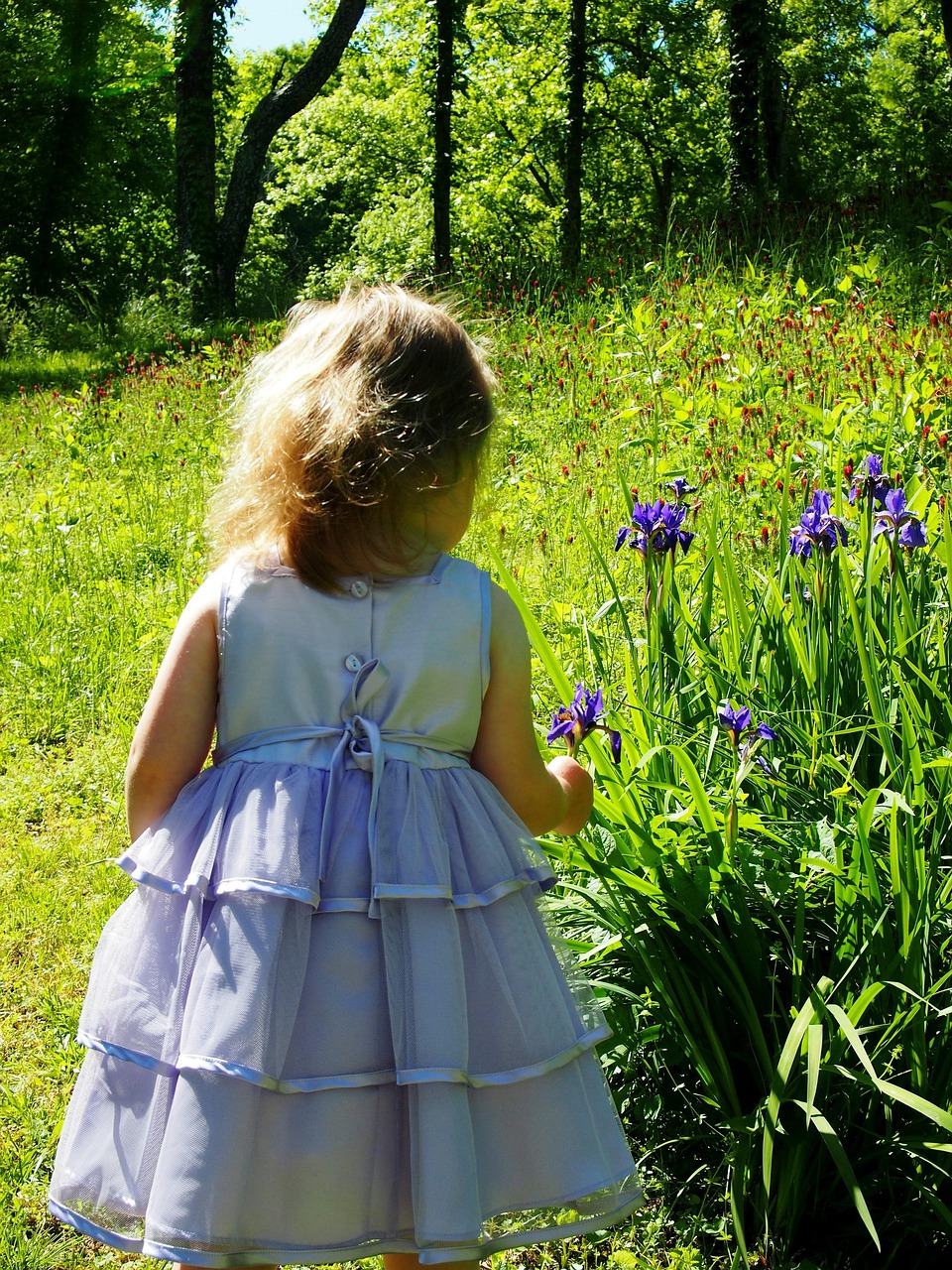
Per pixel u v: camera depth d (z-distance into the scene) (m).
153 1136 1.44
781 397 7.48
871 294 10.02
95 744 4.53
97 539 6.82
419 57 19.84
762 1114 2.11
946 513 2.78
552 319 11.45
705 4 23.22
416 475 1.57
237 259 20.75
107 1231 1.48
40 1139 2.47
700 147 31.16
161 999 1.48
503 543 5.72
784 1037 2.25
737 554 4.84
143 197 30.89
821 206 13.91
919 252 11.10
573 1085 1.56
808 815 2.61
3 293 25.14
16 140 26.16
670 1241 2.20
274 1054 1.39
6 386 13.54
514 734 1.67
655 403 7.66
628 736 2.50
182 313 19.31
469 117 28.27
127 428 9.99
